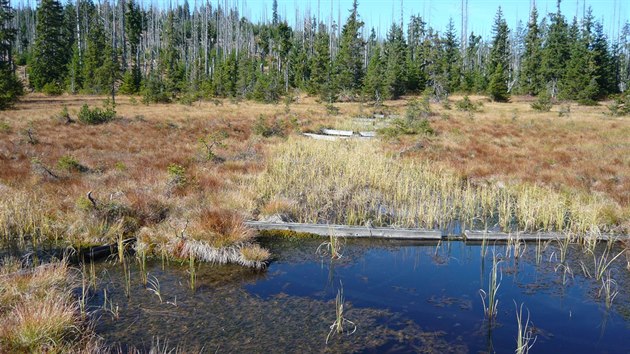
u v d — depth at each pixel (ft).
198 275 24.70
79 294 21.72
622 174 50.16
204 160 53.42
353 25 212.64
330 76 197.47
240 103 156.56
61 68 197.67
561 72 192.03
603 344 18.65
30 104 130.11
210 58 261.65
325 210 37.70
